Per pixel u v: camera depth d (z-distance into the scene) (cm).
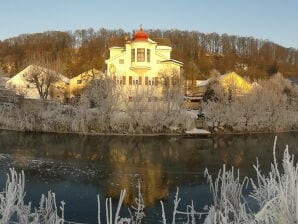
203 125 5475
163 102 5128
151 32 13562
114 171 2672
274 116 5631
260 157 3291
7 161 2922
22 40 12912
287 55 14675
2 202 560
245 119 5531
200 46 13562
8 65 10812
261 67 12638
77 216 1622
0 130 4875
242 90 6338
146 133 4991
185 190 2117
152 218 1588
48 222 589
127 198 1950
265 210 388
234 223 504
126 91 5406
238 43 14450
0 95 5662
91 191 2095
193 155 3425
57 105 5372
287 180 402
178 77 5969
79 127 4916
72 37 13112
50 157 3180
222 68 12031
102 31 12988
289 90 6806
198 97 7294
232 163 3017
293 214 380
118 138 4572
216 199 660
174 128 5100
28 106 5169
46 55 11075
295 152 3500
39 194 1989
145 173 2623
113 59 6347
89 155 3347
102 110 4988
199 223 1439
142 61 6184
